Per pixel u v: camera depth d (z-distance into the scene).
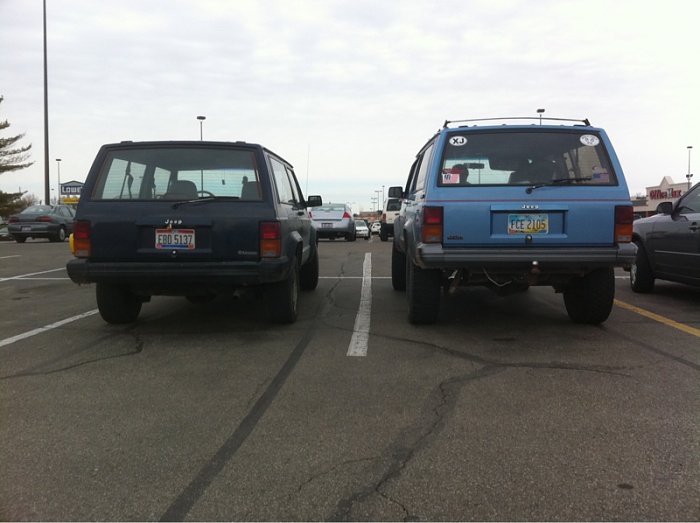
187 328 5.93
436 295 5.71
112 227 5.20
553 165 5.21
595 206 5.02
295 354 4.89
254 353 4.93
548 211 5.04
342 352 4.93
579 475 2.73
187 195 5.34
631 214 5.04
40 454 3.00
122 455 2.98
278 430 3.28
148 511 2.46
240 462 2.89
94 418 3.47
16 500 2.55
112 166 5.42
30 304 7.41
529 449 3.01
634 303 7.27
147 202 5.26
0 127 43.19
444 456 2.94
